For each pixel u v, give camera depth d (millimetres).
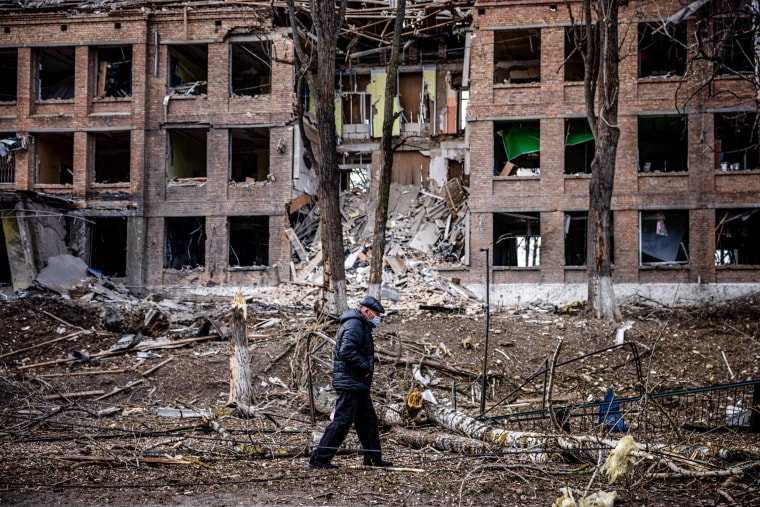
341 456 9547
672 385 18109
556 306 26297
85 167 31453
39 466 8812
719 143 29109
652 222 29234
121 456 9391
